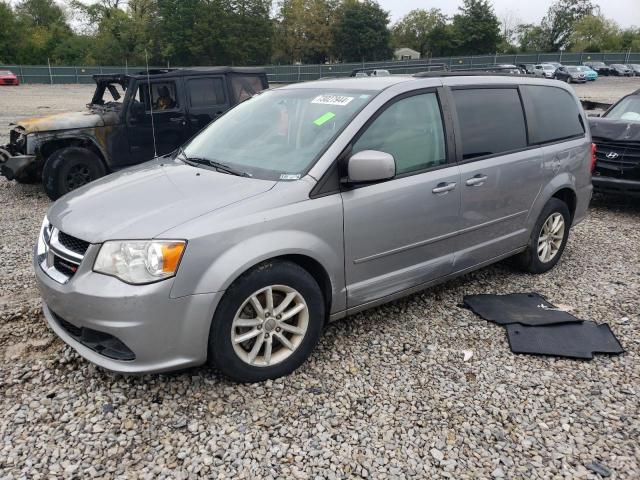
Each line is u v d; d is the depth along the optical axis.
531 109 4.60
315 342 3.30
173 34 56.09
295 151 3.41
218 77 8.65
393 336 3.75
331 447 2.66
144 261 2.70
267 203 3.00
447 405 3.01
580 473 2.53
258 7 58.53
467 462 2.59
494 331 3.85
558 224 4.96
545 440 2.75
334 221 3.21
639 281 4.85
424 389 3.15
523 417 2.92
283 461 2.56
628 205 7.93
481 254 4.27
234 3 58.03
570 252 5.65
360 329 3.84
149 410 2.89
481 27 69.31
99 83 8.76
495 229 4.32
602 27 84.06
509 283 4.74
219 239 2.81
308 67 47.84
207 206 2.93
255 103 4.21
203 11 55.97
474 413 2.95
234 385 3.11
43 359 3.35
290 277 3.07
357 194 3.32
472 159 4.02
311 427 2.80
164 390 3.05
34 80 45.62
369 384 3.18
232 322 2.93
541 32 87.81
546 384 3.23
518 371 3.36
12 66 44.88
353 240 3.34
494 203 4.21
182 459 2.56
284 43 69.75
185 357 2.84
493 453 2.65
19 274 4.80
